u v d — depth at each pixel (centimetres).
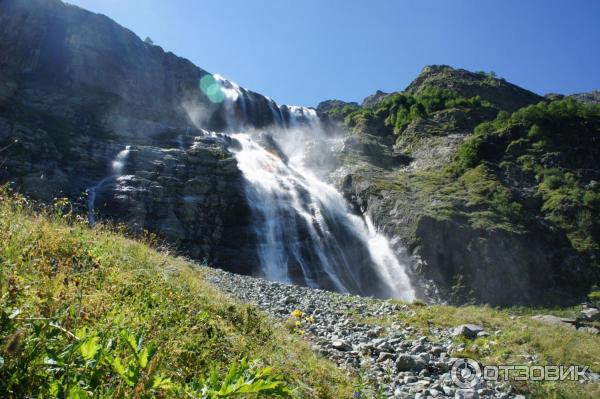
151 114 5234
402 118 7294
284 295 1656
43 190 3064
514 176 4853
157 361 246
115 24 6081
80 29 5484
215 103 6612
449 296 3244
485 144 5362
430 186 4562
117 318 359
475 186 4531
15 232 559
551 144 5434
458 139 6153
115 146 3962
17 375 211
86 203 3178
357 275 3775
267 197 4138
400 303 1778
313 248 3862
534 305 3144
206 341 527
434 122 7069
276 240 3784
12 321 231
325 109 14475
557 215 4169
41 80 4809
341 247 3978
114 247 895
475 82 9894
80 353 245
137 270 755
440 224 3544
